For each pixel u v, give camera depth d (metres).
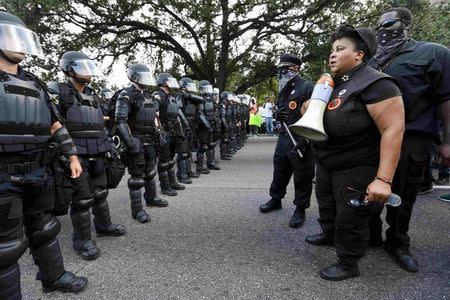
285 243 3.19
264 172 7.00
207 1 13.34
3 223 1.84
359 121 2.21
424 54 2.48
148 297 2.29
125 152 3.66
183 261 2.84
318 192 2.96
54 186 2.21
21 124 1.86
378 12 12.40
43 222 2.22
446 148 2.50
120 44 16.08
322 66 12.88
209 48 16.48
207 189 5.44
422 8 9.12
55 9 11.85
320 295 2.28
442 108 2.52
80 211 2.95
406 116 2.53
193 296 2.30
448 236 3.25
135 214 3.93
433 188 5.12
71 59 2.90
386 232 2.83
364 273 2.57
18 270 1.96
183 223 3.80
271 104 18.45
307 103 2.82
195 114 6.48
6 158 1.84
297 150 3.44
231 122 9.69
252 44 15.94
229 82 20.17
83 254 2.89
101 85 14.83
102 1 13.52
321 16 13.68
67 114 2.87
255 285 2.43
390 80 2.14
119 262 2.84
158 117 4.68
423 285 2.38
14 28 1.86
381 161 2.13
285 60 3.66
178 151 5.80
